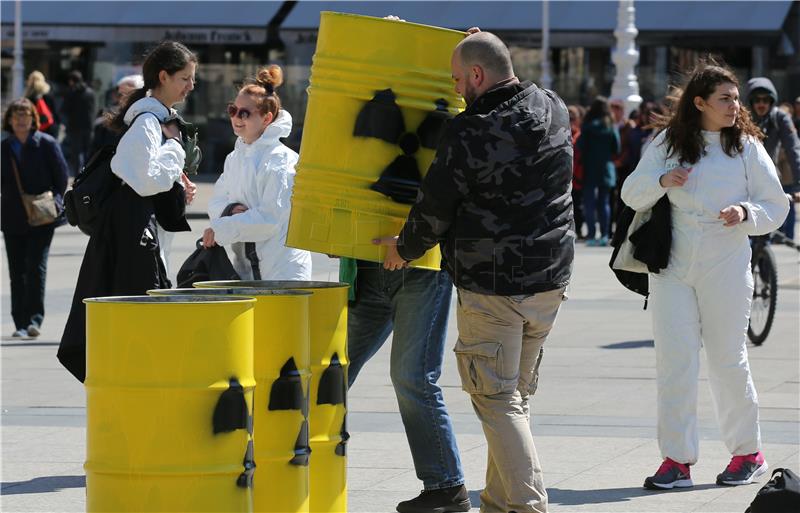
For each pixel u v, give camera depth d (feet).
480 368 33.78
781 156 73.82
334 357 34.30
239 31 223.71
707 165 40.83
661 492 40.47
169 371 28.04
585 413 52.70
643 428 49.75
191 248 121.19
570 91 212.23
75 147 182.29
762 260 70.44
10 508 38.83
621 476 42.45
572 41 207.31
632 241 41.45
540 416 52.16
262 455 31.60
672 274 41.27
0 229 74.33
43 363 65.92
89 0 232.94
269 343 31.48
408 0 221.87
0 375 62.39
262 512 31.73
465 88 33.60
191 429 28.17
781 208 41.09
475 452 45.85
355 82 34.35
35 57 236.02
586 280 100.78
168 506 28.19
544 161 33.09
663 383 41.19
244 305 28.81
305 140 35.14
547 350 68.54
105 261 41.19
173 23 225.97
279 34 222.48
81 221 41.50
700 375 60.85
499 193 32.81
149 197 41.45
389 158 34.58
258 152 42.96
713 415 52.47
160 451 28.14
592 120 126.72
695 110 40.91
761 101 68.03
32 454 45.98
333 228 34.73
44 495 40.37
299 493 32.17
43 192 74.02
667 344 41.11
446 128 32.94
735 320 41.29
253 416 31.17
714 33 200.03
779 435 47.96
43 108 112.88
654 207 41.19
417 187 34.78
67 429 50.29
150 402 28.07
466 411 53.42
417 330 37.55
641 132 126.41
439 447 37.93
